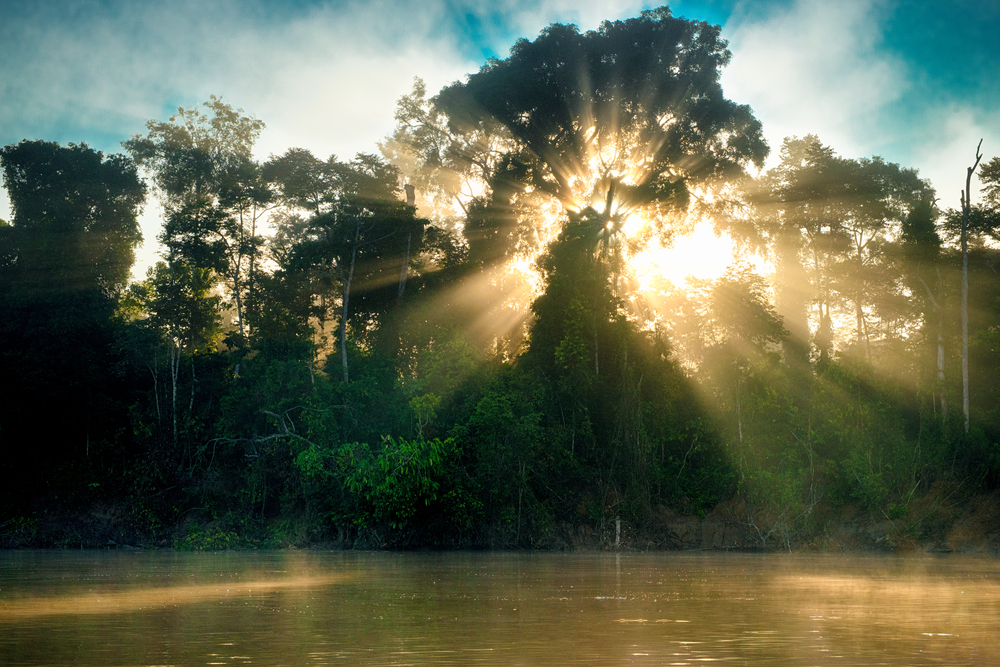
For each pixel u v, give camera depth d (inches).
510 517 1257.4
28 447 1515.7
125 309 1672.0
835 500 1321.4
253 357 1574.8
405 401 1378.0
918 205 1814.7
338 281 1680.6
